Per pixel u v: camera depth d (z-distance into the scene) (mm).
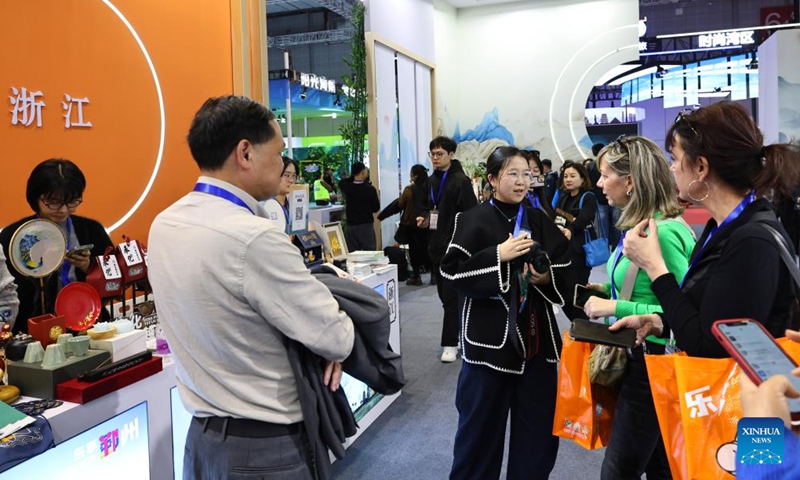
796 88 7484
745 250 1081
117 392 1618
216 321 1104
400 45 7945
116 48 2877
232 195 1159
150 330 2033
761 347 822
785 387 773
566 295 1960
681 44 11367
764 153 1133
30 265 1753
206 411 1178
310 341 1133
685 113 1232
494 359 1913
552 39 10664
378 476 2598
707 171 1183
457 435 2062
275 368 1170
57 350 1556
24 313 2012
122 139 2924
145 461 1742
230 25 3631
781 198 1151
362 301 1277
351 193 6406
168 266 1137
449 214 4004
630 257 1313
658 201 1587
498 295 1902
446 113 10539
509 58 10883
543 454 1969
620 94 11578
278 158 1208
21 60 2453
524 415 1970
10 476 1350
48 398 1522
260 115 1169
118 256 2051
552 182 7945
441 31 10289
